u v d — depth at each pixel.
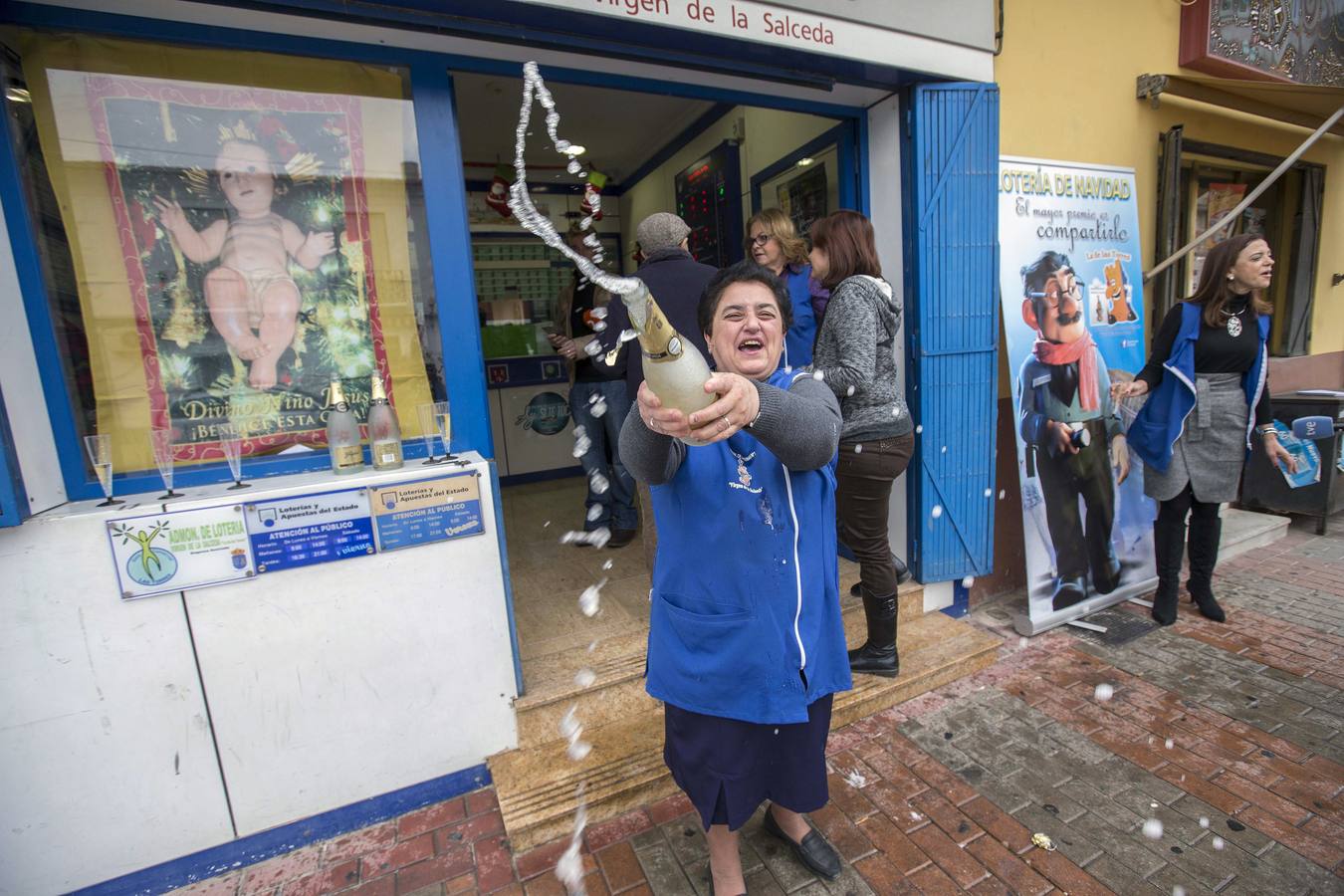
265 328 2.01
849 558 3.45
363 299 2.11
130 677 1.76
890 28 2.58
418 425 2.22
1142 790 2.09
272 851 1.96
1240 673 2.73
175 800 1.85
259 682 1.89
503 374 5.30
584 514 4.43
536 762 2.17
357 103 2.04
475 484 2.05
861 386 2.29
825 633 1.49
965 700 2.62
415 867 1.91
